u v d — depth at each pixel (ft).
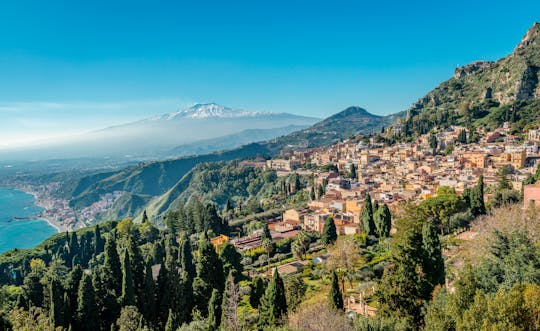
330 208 523.29
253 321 222.89
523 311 100.27
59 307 216.74
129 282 245.04
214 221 531.09
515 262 131.64
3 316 211.41
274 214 613.11
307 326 138.62
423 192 486.79
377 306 163.94
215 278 265.54
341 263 261.03
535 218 187.01
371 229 384.88
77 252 539.70
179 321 232.53
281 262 377.30
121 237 548.31
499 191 371.97
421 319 149.07
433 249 166.61
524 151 569.23
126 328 206.28
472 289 121.08
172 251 402.52
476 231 256.52
